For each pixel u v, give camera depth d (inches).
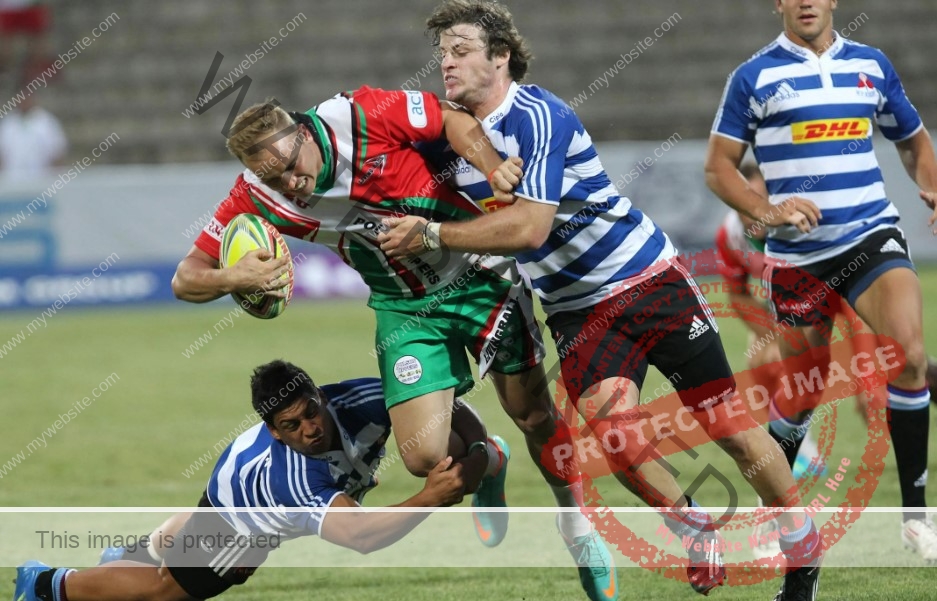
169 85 2593.5
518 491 861.8
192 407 1214.3
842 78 697.0
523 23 2652.6
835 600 578.9
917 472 660.1
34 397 1289.4
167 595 577.0
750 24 2650.1
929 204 700.7
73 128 2527.1
